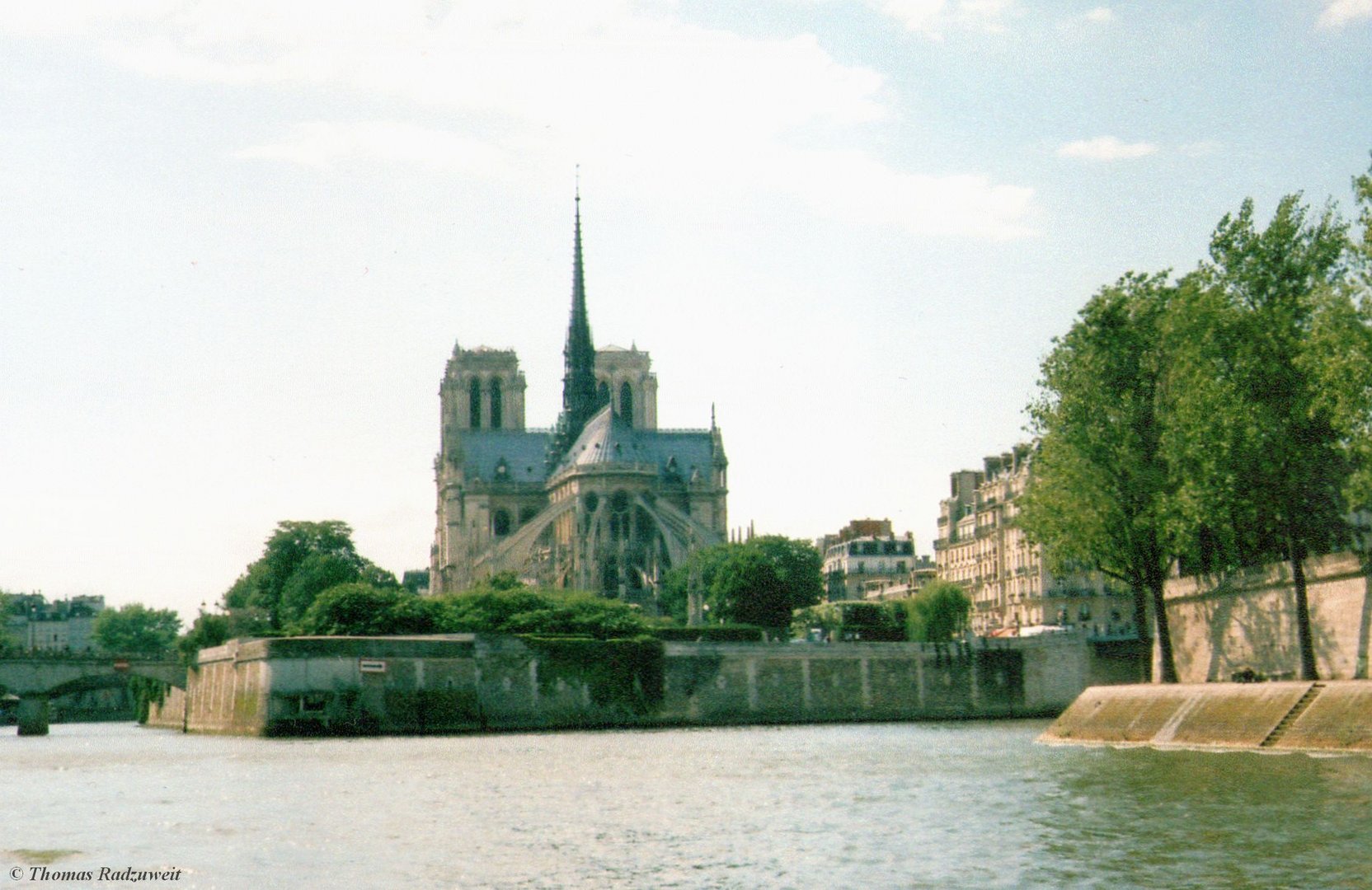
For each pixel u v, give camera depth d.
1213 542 136.50
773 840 69.94
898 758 110.69
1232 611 132.00
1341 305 97.62
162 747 152.38
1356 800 73.31
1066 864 61.16
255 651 176.25
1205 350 111.88
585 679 181.50
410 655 174.50
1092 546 123.81
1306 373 107.62
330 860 67.00
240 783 102.19
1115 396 121.06
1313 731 96.50
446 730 174.25
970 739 135.25
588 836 72.44
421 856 67.62
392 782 100.56
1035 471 128.50
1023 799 79.75
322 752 135.25
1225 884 56.72
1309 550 125.19
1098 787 82.81
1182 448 114.00
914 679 192.12
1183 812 72.31
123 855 68.94
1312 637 110.81
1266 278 114.19
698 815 79.12
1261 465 108.69
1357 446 97.94
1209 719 105.50
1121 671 192.50
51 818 82.69
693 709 184.88
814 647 189.75
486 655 177.75
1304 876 57.62
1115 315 121.38
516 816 80.38
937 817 74.81
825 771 101.94
